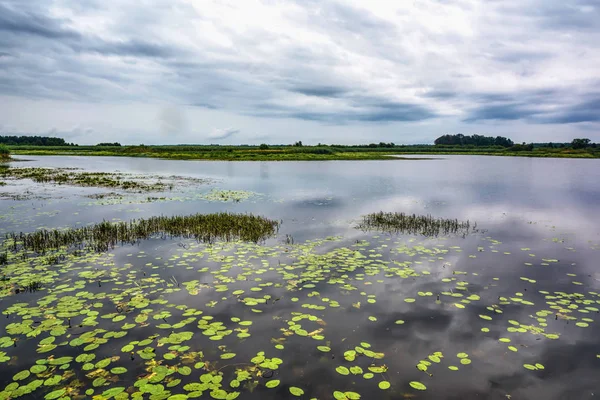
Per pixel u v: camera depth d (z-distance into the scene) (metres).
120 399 4.43
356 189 27.73
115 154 104.62
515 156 111.44
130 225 13.46
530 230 13.88
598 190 27.17
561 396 4.65
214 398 4.48
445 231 13.60
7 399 4.39
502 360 5.40
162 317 6.49
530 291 7.93
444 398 4.57
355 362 5.27
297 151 106.12
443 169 52.44
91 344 5.61
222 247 11.15
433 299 7.45
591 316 6.78
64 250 10.62
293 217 16.17
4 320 6.36
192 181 33.53
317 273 8.82
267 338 5.89
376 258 10.20
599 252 10.91
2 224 14.05
